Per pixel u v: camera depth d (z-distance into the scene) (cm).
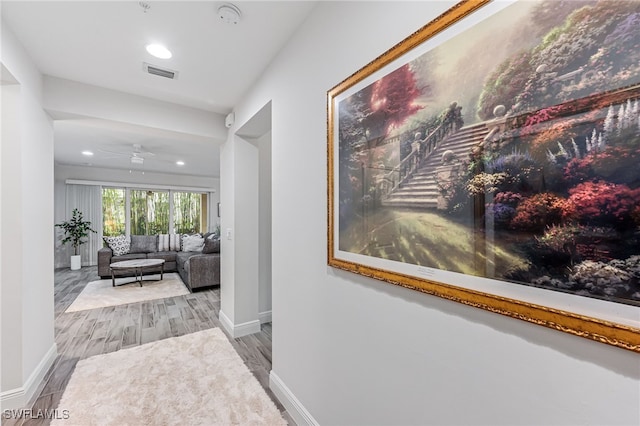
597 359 58
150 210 765
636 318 52
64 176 644
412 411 98
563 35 61
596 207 56
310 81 156
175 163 629
